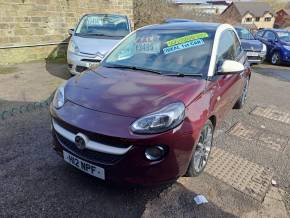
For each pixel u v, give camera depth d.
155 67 3.33
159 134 2.35
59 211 2.48
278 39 12.16
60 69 7.84
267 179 3.15
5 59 8.17
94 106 2.57
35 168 3.06
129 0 11.52
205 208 2.63
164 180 2.48
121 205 2.59
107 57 3.77
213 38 3.55
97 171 2.47
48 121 4.29
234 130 4.40
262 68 10.88
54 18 9.10
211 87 3.05
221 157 3.54
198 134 2.61
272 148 3.89
